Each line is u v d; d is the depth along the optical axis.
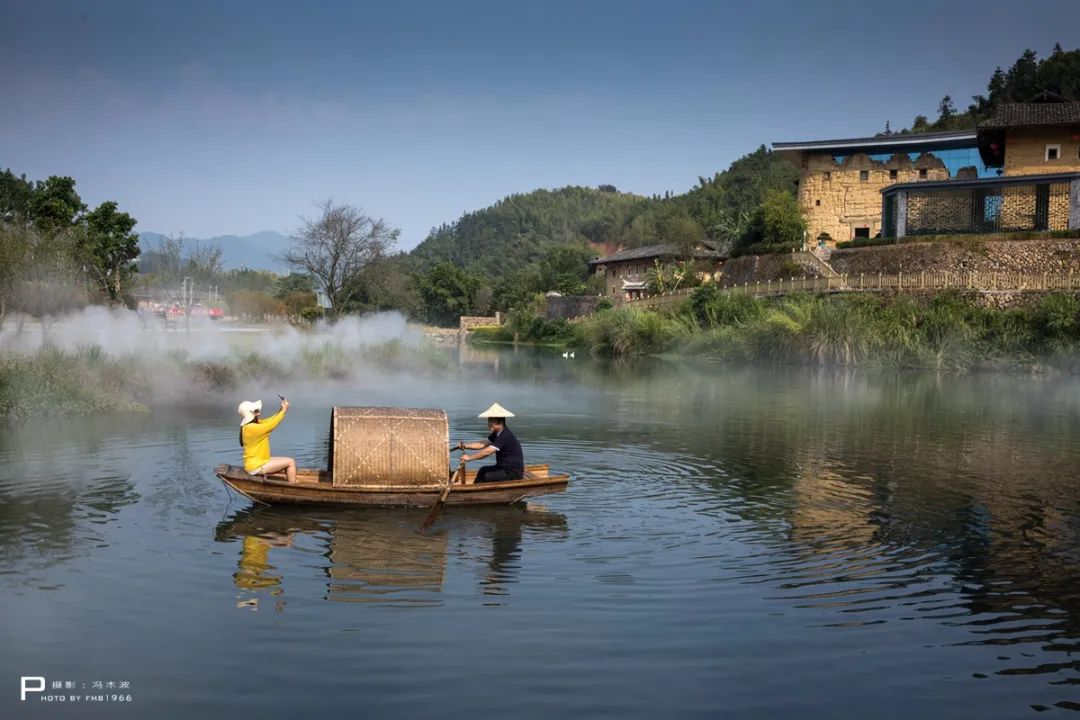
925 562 9.88
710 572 9.43
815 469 15.28
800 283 54.94
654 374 38.47
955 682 6.93
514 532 10.92
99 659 7.07
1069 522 11.66
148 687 6.61
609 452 16.88
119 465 14.30
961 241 53.66
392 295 52.84
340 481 11.88
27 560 9.41
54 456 15.06
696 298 57.78
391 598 8.49
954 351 41.03
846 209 68.62
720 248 86.25
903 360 41.56
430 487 11.84
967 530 11.21
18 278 30.00
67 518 11.05
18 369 20.48
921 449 17.56
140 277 51.19
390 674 6.88
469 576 9.19
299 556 9.73
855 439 18.88
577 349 62.16
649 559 9.87
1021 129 56.41
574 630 7.78
